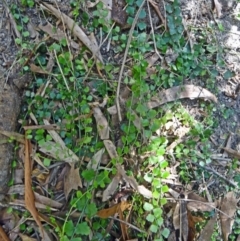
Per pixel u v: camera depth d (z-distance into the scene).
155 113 0.54
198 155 0.57
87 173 0.52
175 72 0.57
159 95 0.56
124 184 0.54
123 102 0.55
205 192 0.56
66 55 0.54
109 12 0.56
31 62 0.53
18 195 0.52
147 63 0.55
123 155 0.54
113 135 0.54
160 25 0.57
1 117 0.51
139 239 0.54
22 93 0.53
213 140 0.58
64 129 0.53
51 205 0.53
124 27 0.56
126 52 0.55
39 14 0.54
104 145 0.53
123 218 0.53
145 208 0.53
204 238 0.55
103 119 0.54
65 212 0.52
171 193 0.55
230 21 0.61
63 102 0.54
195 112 0.58
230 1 0.61
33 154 0.53
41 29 0.54
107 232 0.53
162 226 0.55
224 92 0.59
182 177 0.56
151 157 0.54
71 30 0.55
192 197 0.56
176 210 0.55
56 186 0.53
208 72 0.58
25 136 0.52
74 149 0.53
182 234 0.55
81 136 0.53
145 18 0.57
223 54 0.60
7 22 0.54
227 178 0.58
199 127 0.57
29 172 0.52
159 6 0.57
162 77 0.56
